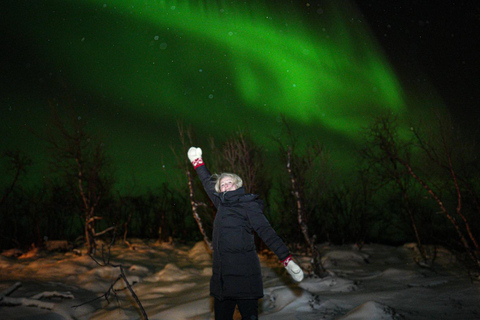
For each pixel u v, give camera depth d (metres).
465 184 4.61
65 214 9.00
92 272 5.62
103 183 7.71
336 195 8.39
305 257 6.32
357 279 5.00
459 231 4.52
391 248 7.68
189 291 4.70
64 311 3.94
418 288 4.13
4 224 8.62
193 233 10.06
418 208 6.51
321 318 3.39
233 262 2.64
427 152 4.67
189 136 6.29
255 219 2.66
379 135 5.48
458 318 3.22
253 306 2.64
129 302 4.44
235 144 6.13
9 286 4.56
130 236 10.12
